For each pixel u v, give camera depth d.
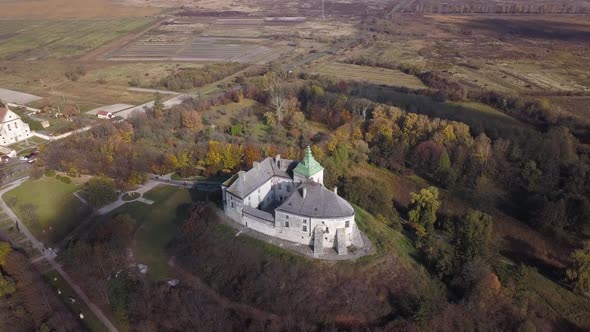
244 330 118.88
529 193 194.25
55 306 130.62
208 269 137.38
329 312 123.19
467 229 155.88
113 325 125.56
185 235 150.62
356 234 142.25
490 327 124.69
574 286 146.12
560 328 134.12
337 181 184.00
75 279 141.25
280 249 139.25
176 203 176.25
